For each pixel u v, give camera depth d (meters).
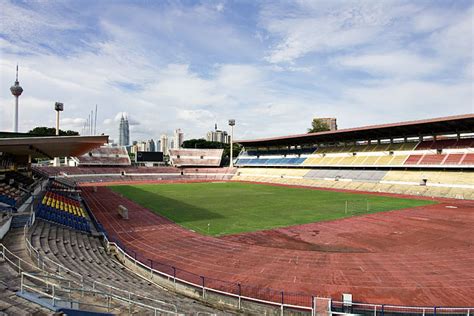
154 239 23.70
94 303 10.46
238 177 87.25
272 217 31.89
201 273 17.00
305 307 12.67
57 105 69.94
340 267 17.83
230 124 100.94
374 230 26.33
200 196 49.12
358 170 65.06
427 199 44.91
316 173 71.06
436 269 17.47
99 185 68.81
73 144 26.55
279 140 79.62
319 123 111.69
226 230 26.42
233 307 13.36
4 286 10.34
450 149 53.03
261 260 19.05
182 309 11.71
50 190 41.19
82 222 27.41
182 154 101.00
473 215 32.78
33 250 15.08
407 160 56.94
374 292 14.66
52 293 9.34
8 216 20.67
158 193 53.34
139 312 10.28
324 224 28.62
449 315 12.29
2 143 19.72
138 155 96.44
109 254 20.28
